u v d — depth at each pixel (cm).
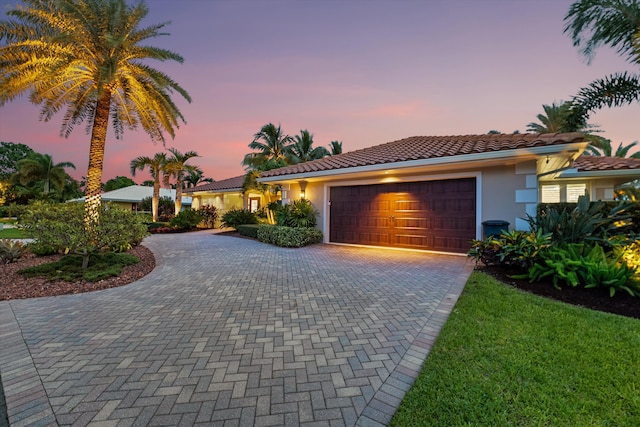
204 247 1125
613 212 579
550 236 550
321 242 1228
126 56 986
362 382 258
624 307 410
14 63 895
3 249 806
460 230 892
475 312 400
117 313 432
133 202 3453
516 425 200
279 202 1675
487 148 729
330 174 1031
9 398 239
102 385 255
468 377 254
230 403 231
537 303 427
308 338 345
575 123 829
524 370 262
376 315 415
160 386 253
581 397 227
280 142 2623
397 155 990
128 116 1223
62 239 650
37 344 334
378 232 1074
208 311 438
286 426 207
